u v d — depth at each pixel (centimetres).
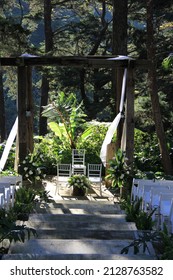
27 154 1176
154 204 771
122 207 916
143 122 1812
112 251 590
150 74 1345
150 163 1445
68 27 3020
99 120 2353
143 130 1812
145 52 2080
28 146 1267
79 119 1555
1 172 1164
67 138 1566
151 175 1177
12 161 1455
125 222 757
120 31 1712
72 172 1287
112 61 1151
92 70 2578
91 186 1245
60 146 1530
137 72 1991
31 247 598
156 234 620
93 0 2911
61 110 1600
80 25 2833
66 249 595
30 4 3023
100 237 677
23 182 1145
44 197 1020
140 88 2023
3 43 1878
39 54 2145
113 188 1210
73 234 684
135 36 2205
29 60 1161
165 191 766
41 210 880
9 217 732
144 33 2170
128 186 1091
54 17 3331
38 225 738
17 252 585
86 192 1162
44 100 2581
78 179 1141
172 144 1539
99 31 2845
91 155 1460
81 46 3127
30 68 1251
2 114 2622
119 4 1703
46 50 2617
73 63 1159
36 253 572
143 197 851
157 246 593
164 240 587
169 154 1504
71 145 1523
